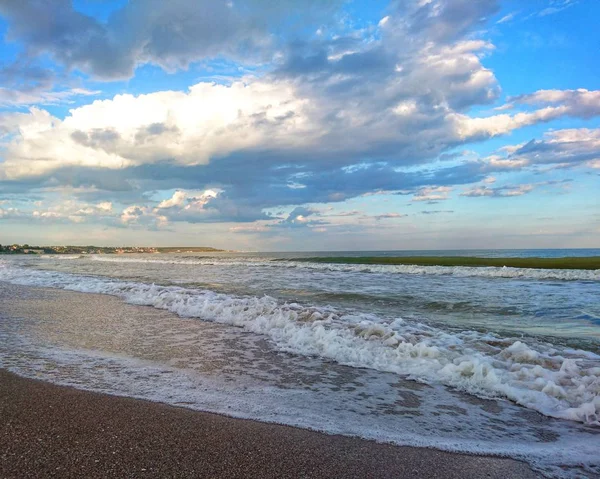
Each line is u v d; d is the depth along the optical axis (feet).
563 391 13.42
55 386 13.29
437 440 10.13
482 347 19.43
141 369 15.71
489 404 12.86
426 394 13.69
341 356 18.06
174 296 36.17
